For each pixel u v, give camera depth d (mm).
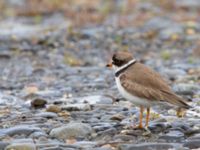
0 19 28734
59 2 29906
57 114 13273
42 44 23375
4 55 21516
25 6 30062
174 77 18000
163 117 12680
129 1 30000
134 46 23297
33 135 11523
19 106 14391
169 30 25047
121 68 11812
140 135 11453
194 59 21016
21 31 25734
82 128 11586
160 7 29766
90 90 16469
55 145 10742
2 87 17188
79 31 24953
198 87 15906
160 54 22078
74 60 20859
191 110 13461
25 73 19188
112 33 24844
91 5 29625
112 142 10977
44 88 16938
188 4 30188
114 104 14422
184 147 10578
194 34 24594
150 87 11352
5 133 11656
